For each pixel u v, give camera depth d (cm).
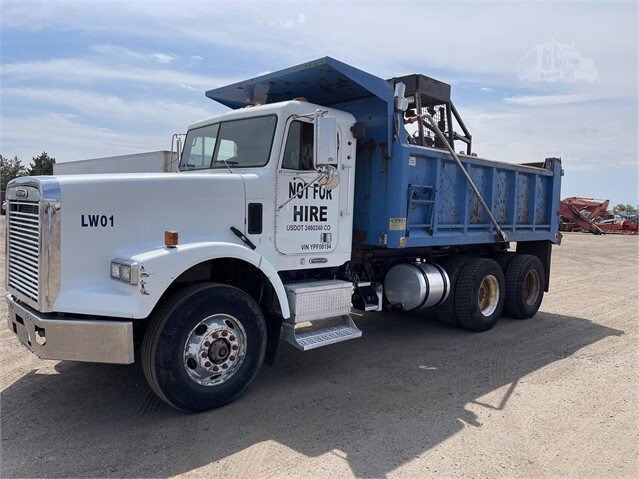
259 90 582
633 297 1000
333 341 480
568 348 616
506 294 770
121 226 390
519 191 787
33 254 383
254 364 430
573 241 2723
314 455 338
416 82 725
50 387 452
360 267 629
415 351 593
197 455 335
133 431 369
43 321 364
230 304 411
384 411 413
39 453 335
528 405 432
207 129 547
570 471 324
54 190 365
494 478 314
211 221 430
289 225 482
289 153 477
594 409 426
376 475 314
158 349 372
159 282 369
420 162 594
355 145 539
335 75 519
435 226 626
